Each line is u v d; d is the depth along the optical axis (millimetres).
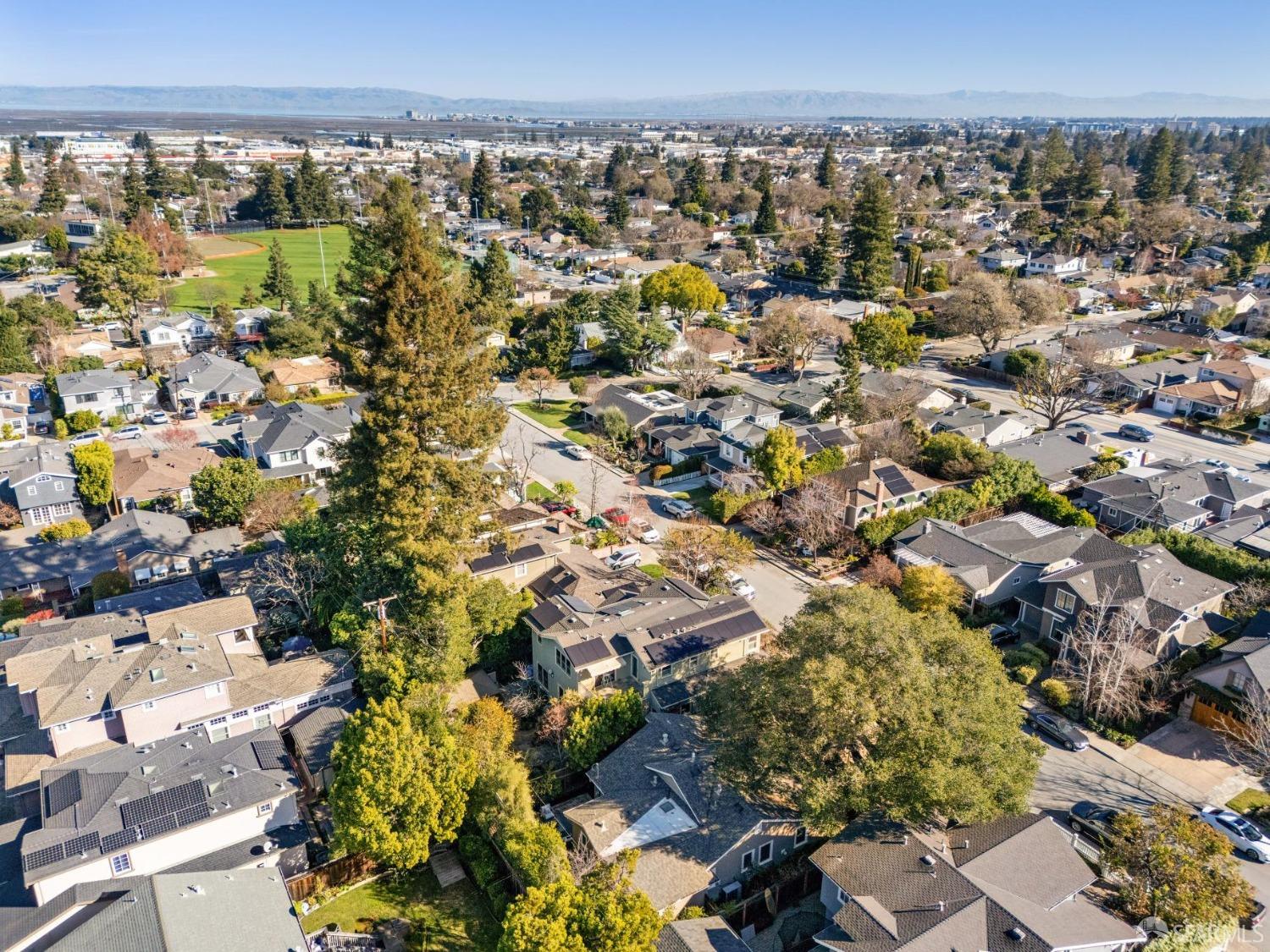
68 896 31594
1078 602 48188
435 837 35969
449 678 43031
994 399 94938
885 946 28078
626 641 43906
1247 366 91938
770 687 35250
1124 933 29703
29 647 44375
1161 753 41438
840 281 142250
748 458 69250
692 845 33844
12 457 69875
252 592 52906
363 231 81062
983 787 32750
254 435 76000
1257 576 51844
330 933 31938
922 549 56656
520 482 69562
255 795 35875
